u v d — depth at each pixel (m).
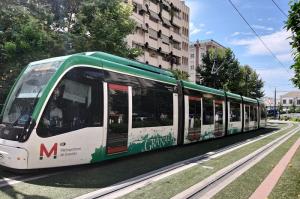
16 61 16.48
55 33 19.06
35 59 16.45
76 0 21.61
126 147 11.19
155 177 9.08
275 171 10.63
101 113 9.99
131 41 49.78
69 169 9.44
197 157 12.90
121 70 11.16
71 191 7.32
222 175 9.63
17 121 8.71
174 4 64.50
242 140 20.91
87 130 9.48
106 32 21.30
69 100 9.14
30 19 16.84
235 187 8.31
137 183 8.33
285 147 18.02
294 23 7.09
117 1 22.77
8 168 8.42
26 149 8.20
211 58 53.28
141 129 12.03
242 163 11.84
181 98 15.47
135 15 50.69
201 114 17.70
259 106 33.50
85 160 9.46
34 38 16.44
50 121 8.66
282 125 48.16
